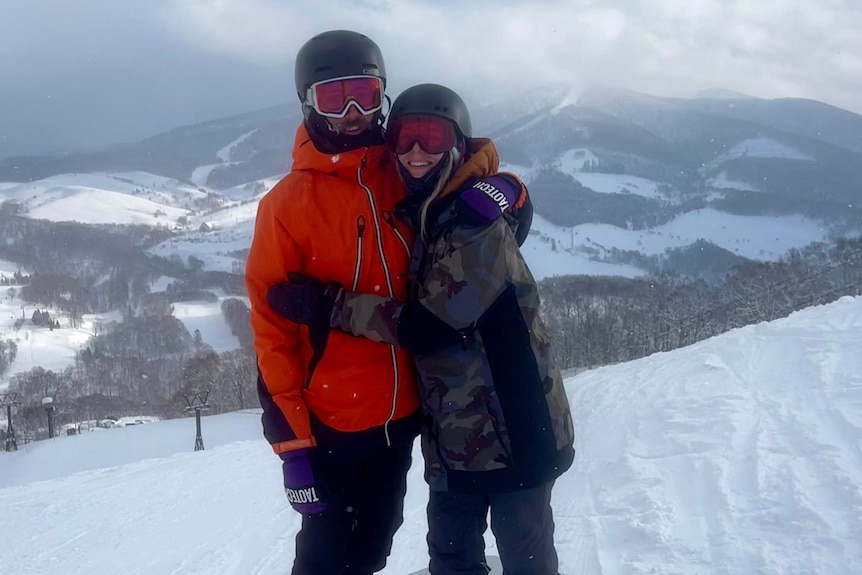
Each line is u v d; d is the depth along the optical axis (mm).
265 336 2182
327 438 2246
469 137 2240
